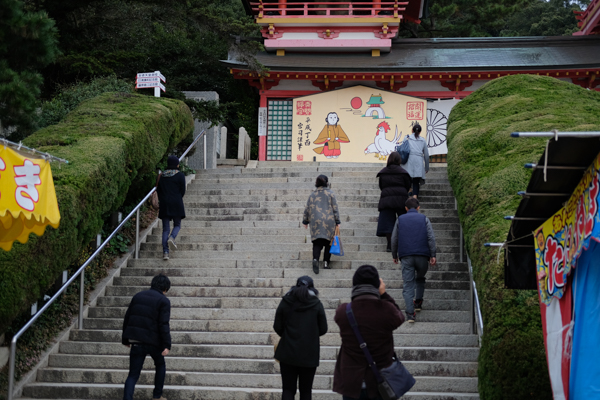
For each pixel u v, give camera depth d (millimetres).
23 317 7062
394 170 9023
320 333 5309
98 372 6551
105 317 7867
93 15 16578
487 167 8055
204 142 14984
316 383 6305
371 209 10719
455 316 7426
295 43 19297
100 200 8469
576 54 18406
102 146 9055
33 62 9477
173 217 9375
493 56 18797
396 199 8852
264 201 11289
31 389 6340
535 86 10656
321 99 17969
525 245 4738
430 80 18344
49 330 7340
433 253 7250
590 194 3400
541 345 4895
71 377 6570
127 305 8141
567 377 3803
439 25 28188
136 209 9359
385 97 17828
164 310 5828
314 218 8523
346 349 4484
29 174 4957
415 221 7355
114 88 13172
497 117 9781
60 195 7309
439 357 6633
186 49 20844
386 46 19219
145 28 20203
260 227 10273
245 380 6391
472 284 7098
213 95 16703
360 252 9180
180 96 14445
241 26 15445
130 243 9906
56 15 14836
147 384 6402
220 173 13250
